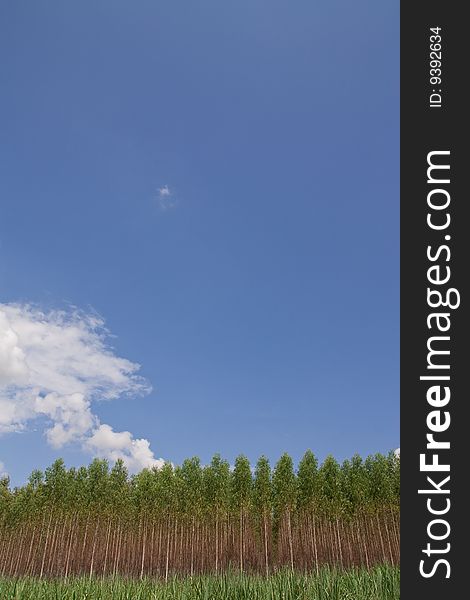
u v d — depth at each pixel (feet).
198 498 127.85
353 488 121.08
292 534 114.93
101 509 133.90
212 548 117.19
